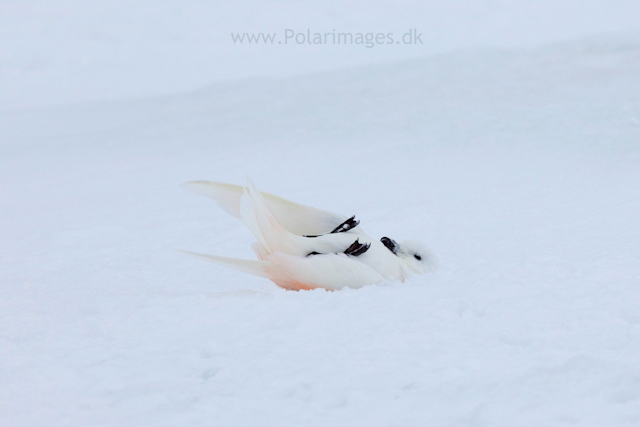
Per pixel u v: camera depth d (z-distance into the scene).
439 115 40.09
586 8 91.94
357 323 9.62
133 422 7.06
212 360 8.59
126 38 98.06
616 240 14.48
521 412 6.68
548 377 7.32
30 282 14.03
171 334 9.66
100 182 30.16
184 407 7.28
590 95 40.09
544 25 85.62
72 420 7.19
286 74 70.25
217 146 38.41
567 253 13.51
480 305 10.11
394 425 6.70
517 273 11.77
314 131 39.81
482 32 86.44
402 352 8.46
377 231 17.70
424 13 100.62
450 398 7.12
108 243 18.17
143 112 56.12
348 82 58.62
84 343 9.50
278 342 9.05
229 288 13.40
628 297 10.11
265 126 43.34
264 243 11.58
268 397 7.44
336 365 8.16
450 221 18.14
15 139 47.88
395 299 10.59
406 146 32.66
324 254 11.41
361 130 38.47
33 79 81.62
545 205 19.20
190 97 61.47
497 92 45.56
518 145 29.98
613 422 6.45
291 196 23.55
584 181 22.14
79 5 107.56
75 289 13.14
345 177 26.48
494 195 21.19
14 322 10.61
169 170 32.00
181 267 15.34
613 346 8.28
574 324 9.01
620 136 28.92
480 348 8.45
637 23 79.50
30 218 22.69
